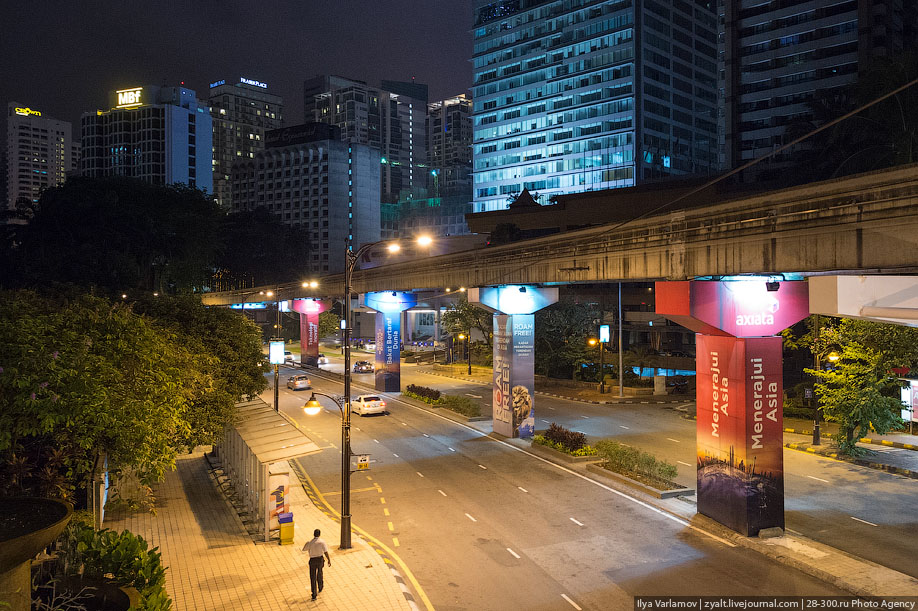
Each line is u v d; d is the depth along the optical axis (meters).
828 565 19.67
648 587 18.72
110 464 18.62
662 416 47.88
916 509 25.45
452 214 185.12
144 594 12.99
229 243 140.50
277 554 21.77
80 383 15.36
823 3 93.75
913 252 17.17
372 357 102.88
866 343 32.31
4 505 8.84
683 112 140.38
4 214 76.75
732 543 22.22
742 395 22.55
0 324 15.88
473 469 32.88
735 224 22.78
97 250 73.56
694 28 143.62
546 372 67.50
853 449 33.22
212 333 31.77
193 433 25.69
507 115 153.50
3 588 7.30
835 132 53.91
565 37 142.00
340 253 186.50
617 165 132.88
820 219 19.73
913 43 95.12
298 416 49.53
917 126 45.06
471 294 40.34
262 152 199.50
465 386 66.75
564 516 25.31
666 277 26.27
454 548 22.20
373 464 34.28
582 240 31.97
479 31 159.12
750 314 22.77
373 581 19.41
